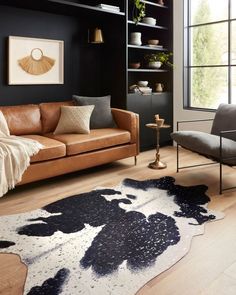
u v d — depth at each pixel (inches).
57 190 123.6
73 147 130.8
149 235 87.9
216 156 119.3
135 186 126.6
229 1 172.6
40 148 120.0
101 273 71.1
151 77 205.5
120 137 148.6
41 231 90.0
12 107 143.0
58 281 68.3
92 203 109.7
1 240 85.3
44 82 162.2
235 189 123.6
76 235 87.9
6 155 109.0
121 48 173.2
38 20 157.0
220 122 145.8
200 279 69.2
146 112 185.3
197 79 192.5
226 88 180.2
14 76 151.4
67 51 170.6
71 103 160.9
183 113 195.2
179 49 191.8
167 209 104.7
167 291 65.4
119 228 91.9
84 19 175.3
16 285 67.1
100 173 145.3
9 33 148.1
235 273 71.2
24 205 108.9
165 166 153.1
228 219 97.6
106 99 163.2
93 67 183.5
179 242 84.0
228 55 176.4
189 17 189.9
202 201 111.3
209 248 81.3
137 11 186.2
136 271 71.8
